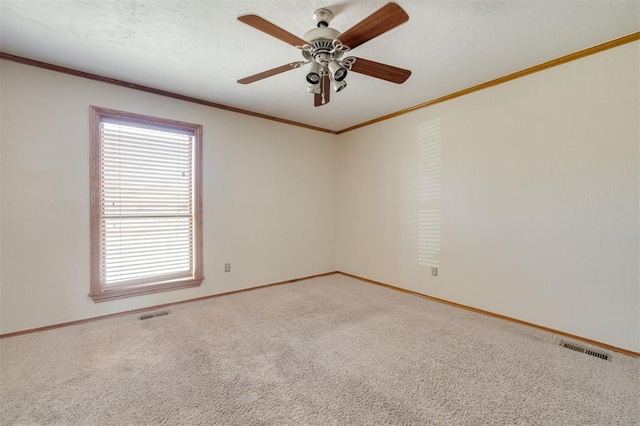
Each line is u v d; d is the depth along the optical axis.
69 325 2.53
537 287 2.50
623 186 2.08
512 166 2.64
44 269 2.44
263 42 2.10
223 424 1.39
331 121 4.11
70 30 1.96
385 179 3.89
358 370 1.85
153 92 2.94
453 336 2.34
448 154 3.14
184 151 3.20
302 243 4.25
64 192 2.51
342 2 1.68
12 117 2.31
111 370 1.83
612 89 2.11
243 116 3.60
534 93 2.49
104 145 2.73
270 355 2.03
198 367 1.88
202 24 1.89
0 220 2.28
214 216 3.38
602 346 2.16
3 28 1.93
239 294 3.49
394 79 2.16
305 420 1.41
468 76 2.66
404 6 1.69
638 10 1.72
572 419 1.43
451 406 1.52
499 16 1.79
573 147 2.29
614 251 2.12
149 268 3.00
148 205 2.98
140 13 1.78
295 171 4.15
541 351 2.09
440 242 3.24
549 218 2.43
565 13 1.76
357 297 3.40
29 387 1.66
